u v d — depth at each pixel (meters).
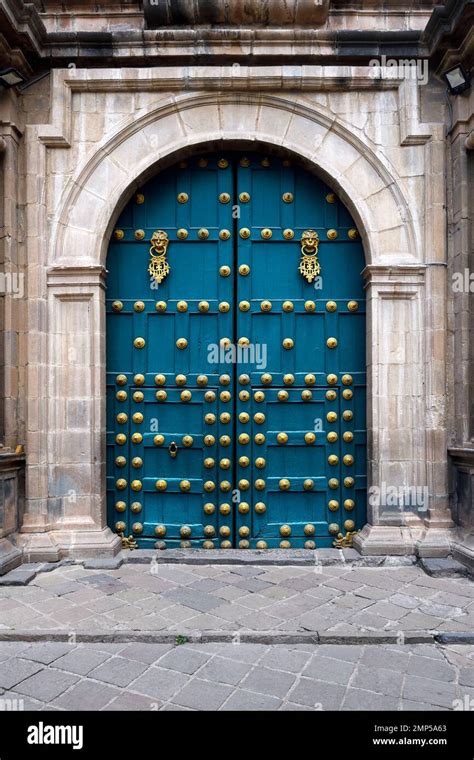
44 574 4.31
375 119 4.84
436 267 4.74
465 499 4.55
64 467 4.74
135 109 4.84
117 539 4.79
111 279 5.01
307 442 4.95
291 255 5.02
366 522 4.93
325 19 4.83
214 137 4.83
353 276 5.02
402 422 4.77
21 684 2.79
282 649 3.18
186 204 5.04
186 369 4.99
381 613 3.58
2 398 4.66
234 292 5.02
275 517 4.95
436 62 4.84
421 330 4.78
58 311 4.79
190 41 4.77
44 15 4.95
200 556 4.64
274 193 5.04
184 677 2.86
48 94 4.87
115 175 4.85
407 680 2.84
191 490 4.95
